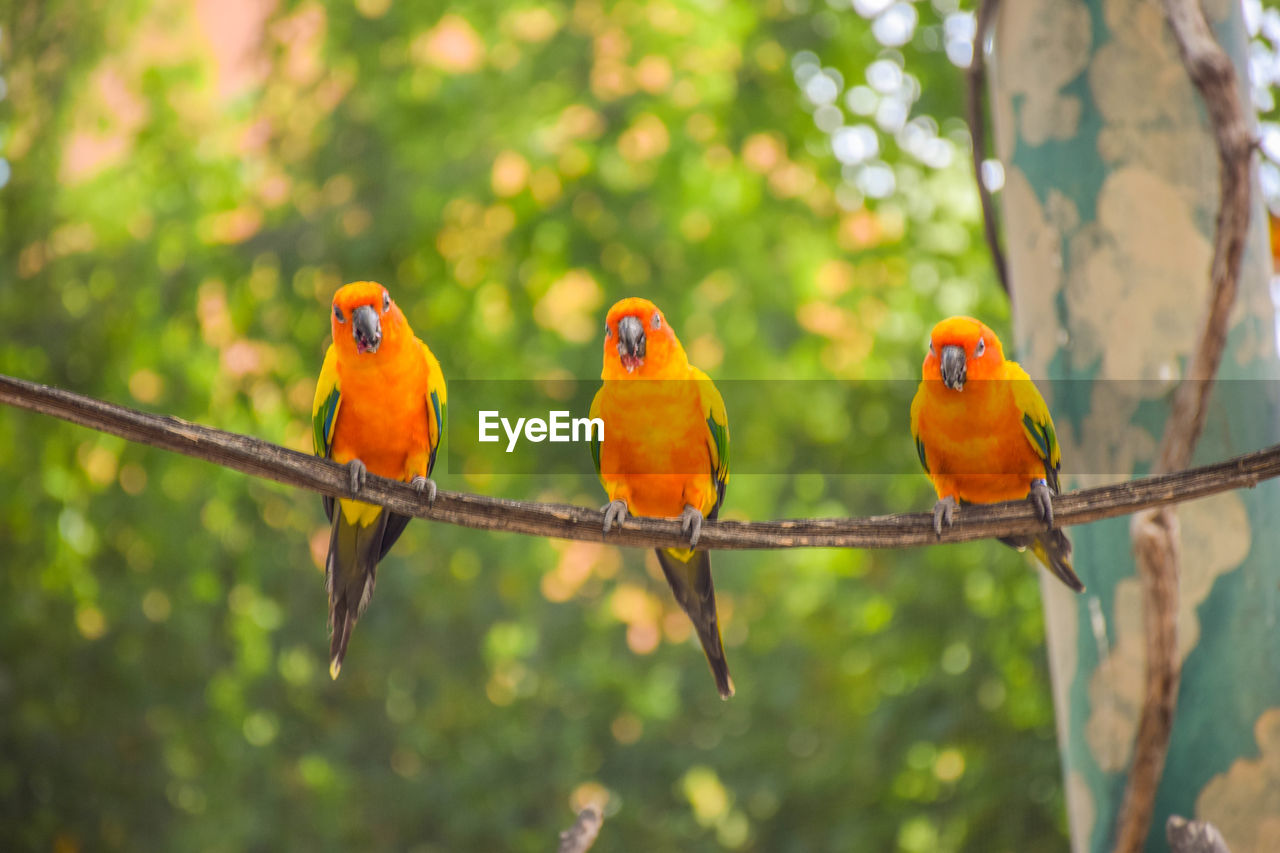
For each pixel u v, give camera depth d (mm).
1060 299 5277
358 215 12156
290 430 12445
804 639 12477
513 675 12992
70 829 11141
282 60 12664
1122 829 4613
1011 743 10461
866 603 11867
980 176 6137
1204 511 4926
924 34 11453
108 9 12242
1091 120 5270
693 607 5406
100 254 12336
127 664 11469
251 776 11852
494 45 12766
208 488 12031
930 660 10930
